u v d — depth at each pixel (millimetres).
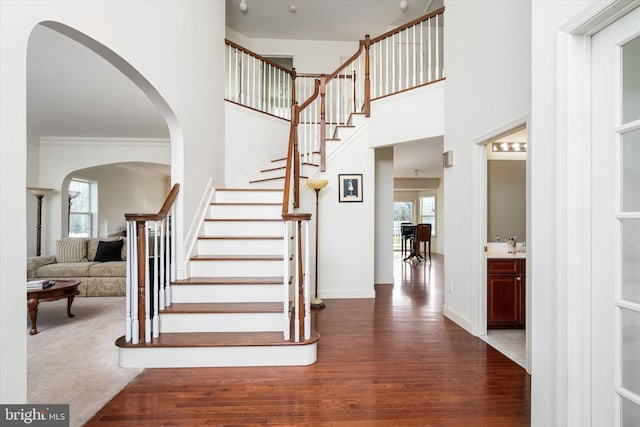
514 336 3152
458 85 3436
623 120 1279
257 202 4016
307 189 4555
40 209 5484
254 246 3434
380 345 2922
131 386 2201
